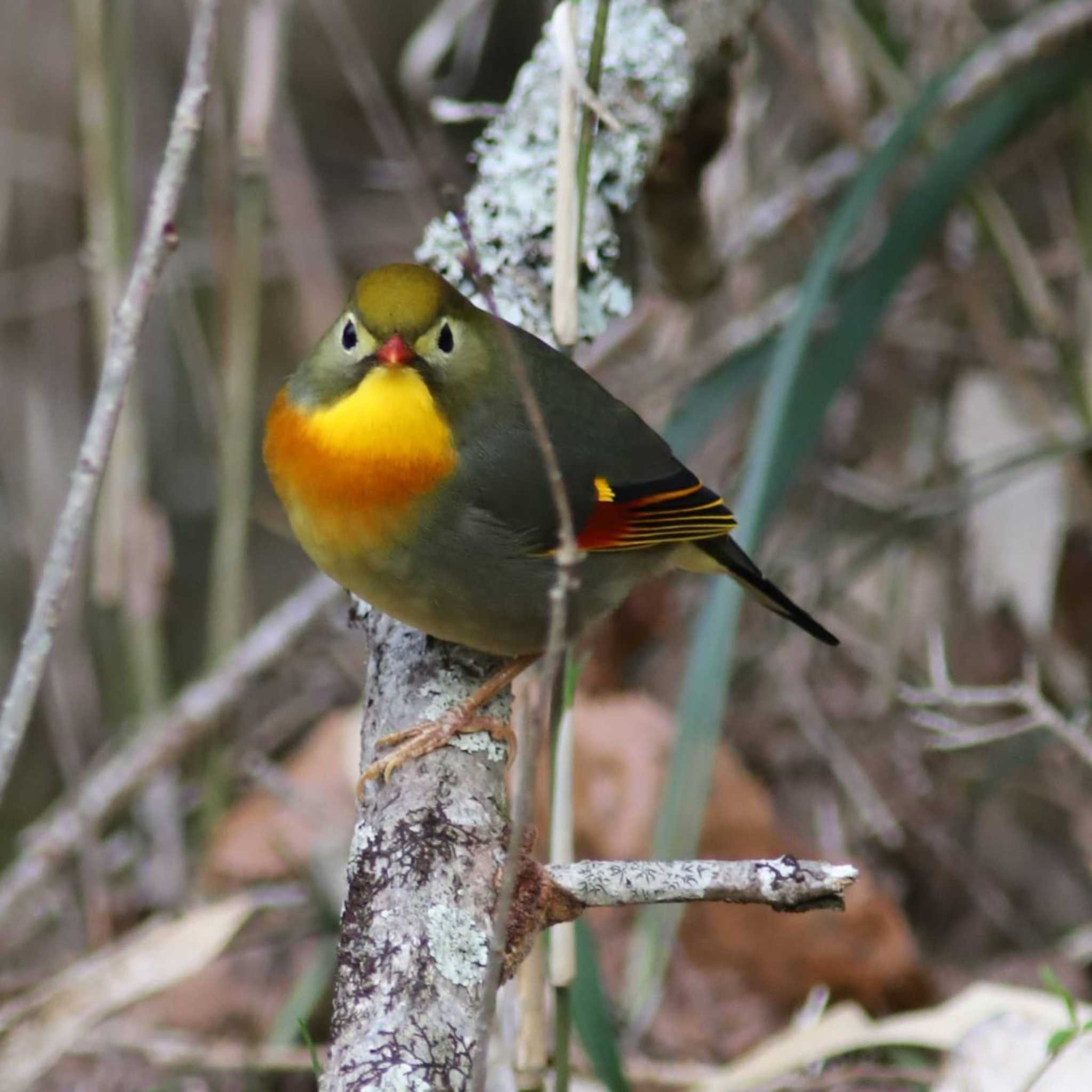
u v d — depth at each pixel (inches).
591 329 318.0
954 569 458.3
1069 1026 301.4
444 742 261.4
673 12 323.0
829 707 453.1
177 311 473.4
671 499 306.2
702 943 391.9
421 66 434.6
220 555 439.8
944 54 439.8
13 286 516.4
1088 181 429.4
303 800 418.3
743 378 371.9
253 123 403.9
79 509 249.0
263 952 400.2
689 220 329.7
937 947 435.5
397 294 274.1
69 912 442.3
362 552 276.7
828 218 461.7
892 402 472.7
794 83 475.8
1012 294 466.6
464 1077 204.8
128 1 417.7
